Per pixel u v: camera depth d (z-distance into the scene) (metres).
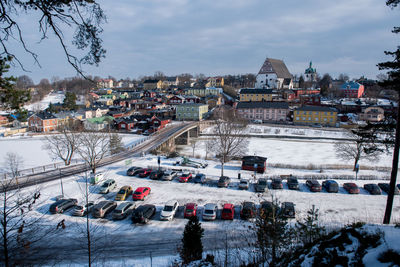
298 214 25.61
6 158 53.25
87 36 9.05
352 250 9.02
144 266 16.94
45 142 70.50
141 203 28.19
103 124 90.31
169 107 127.94
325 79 188.00
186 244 13.62
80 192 30.94
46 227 22.05
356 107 109.50
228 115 95.62
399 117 20.72
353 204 28.41
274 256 11.50
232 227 22.95
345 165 48.97
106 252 18.95
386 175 40.09
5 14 7.87
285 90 138.00
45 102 157.62
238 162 49.94
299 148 68.12
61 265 17.00
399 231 9.31
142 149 55.41
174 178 36.50
